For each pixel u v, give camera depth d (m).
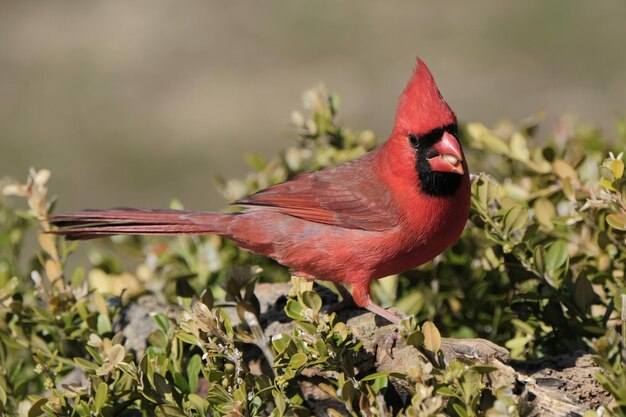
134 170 16.64
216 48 19.75
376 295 7.40
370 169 6.75
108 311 6.64
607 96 16.94
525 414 4.62
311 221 6.85
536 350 6.33
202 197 15.87
